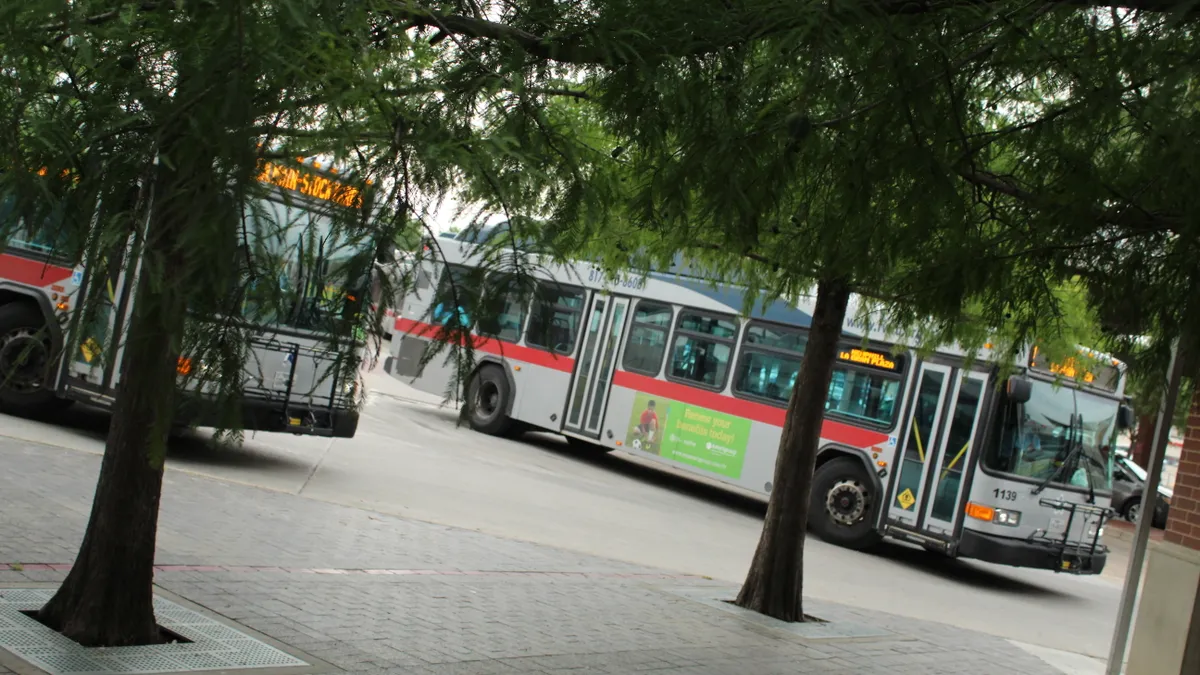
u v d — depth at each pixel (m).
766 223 4.73
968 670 8.60
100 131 2.96
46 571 6.26
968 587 14.70
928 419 15.51
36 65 2.96
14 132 2.95
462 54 3.92
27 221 2.98
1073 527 15.21
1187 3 3.43
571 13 4.22
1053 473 15.09
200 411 3.40
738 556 13.51
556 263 3.69
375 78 3.03
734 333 18.30
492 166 3.35
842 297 9.43
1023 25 3.99
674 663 7.01
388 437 17.64
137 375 3.38
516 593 8.43
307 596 7.03
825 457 16.70
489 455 18.14
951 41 4.07
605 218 4.68
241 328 3.19
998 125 4.84
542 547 11.04
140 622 5.35
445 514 12.18
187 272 2.82
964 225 4.69
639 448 19.09
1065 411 15.28
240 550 8.02
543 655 6.61
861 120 4.11
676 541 13.68
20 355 3.13
